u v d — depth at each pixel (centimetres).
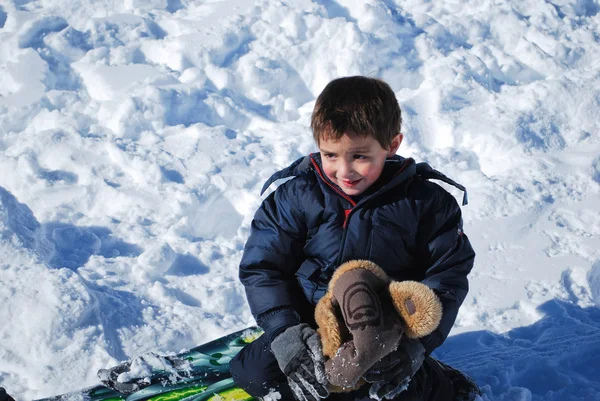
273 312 232
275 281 238
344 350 204
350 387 214
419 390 235
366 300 201
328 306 212
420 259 238
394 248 231
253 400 262
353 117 209
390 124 217
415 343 214
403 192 230
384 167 234
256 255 238
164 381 274
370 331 197
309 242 237
